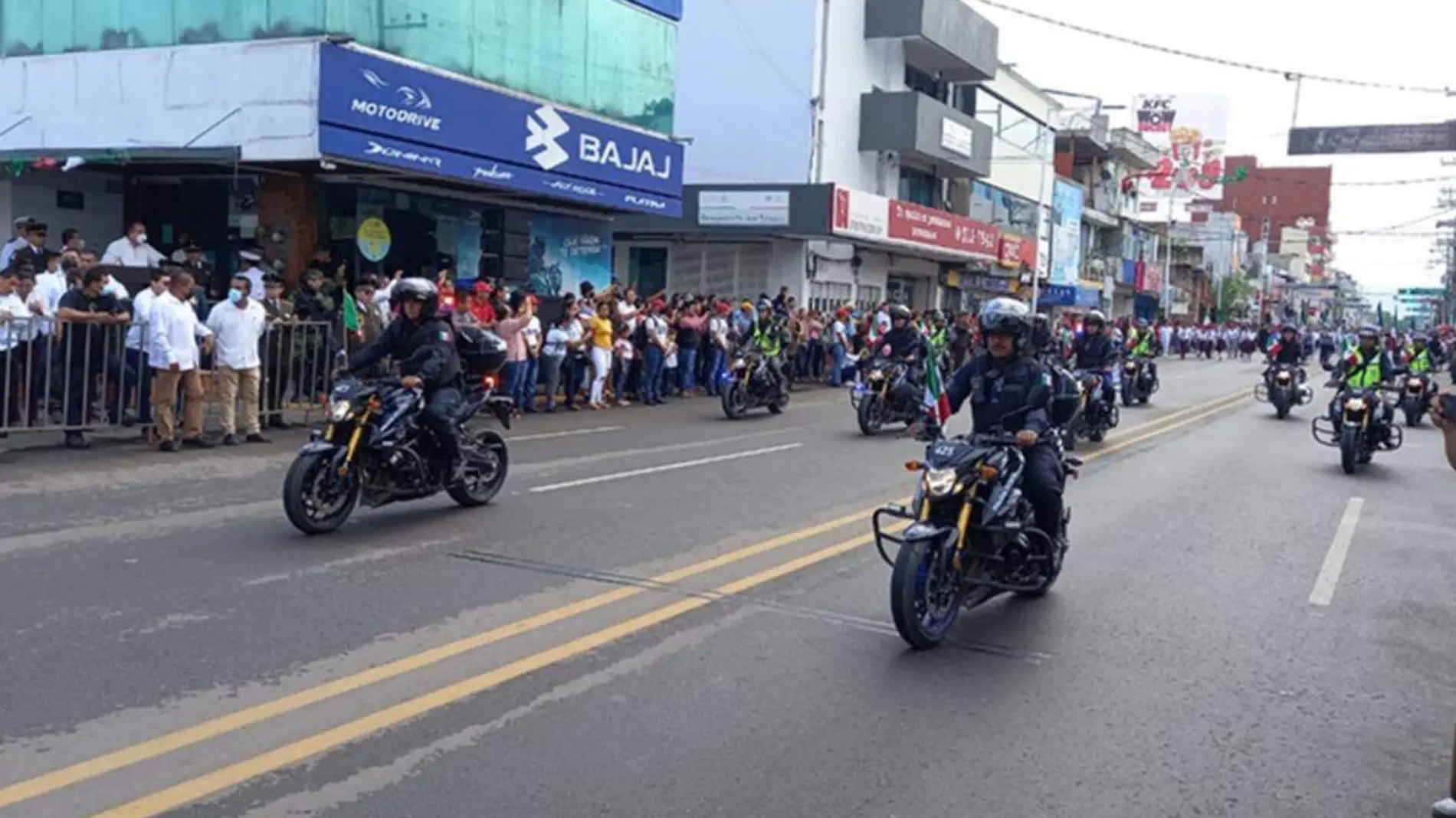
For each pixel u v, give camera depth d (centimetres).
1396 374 1579
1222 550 941
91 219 1822
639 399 2019
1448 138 2286
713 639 637
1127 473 1366
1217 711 565
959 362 2916
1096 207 5716
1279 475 1400
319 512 836
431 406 884
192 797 419
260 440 1277
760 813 433
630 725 511
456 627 632
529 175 1952
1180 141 7044
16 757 445
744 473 1230
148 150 1533
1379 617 753
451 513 937
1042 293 4688
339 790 432
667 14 2344
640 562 798
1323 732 543
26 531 804
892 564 636
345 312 1514
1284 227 10675
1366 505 1200
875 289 3556
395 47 1695
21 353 1130
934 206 3794
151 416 1216
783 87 3150
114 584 683
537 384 1834
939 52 3519
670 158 2372
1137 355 2400
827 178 3200
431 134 1739
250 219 1800
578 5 2094
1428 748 527
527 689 546
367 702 519
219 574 716
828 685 575
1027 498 716
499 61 1917
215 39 1628
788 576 781
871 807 443
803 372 2603
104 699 505
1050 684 593
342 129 1584
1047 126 4678
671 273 3234
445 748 475
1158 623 716
